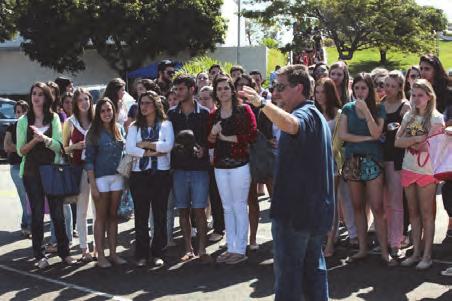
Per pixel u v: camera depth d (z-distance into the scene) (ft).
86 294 18.54
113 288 19.01
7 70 99.35
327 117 21.07
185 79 21.59
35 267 21.49
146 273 20.45
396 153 20.52
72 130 21.90
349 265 20.53
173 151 21.30
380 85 23.09
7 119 54.19
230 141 20.72
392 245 21.03
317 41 73.20
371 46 101.60
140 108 20.81
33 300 18.16
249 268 20.70
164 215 21.30
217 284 19.12
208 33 92.53
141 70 89.45
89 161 20.76
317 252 14.38
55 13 88.48
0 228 27.81
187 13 90.63
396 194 20.77
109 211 21.31
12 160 25.73
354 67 118.73
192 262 21.56
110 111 20.70
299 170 13.51
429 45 100.83
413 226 20.13
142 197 20.85
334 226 21.62
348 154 20.39
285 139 13.69
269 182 21.70
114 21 88.99
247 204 22.36
